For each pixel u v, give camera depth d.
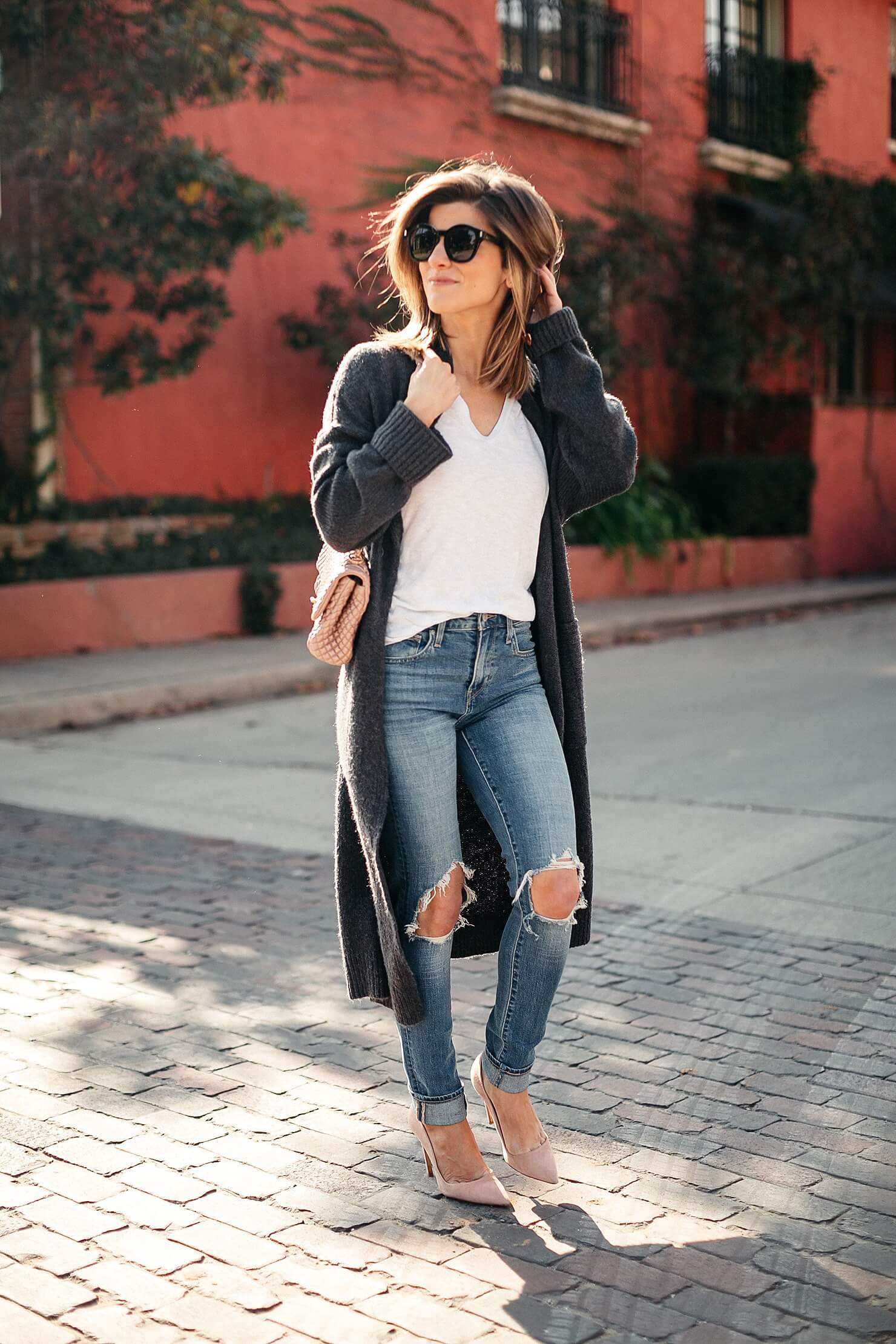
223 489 13.57
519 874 2.65
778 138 19.41
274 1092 3.32
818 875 5.19
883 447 19.59
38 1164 2.94
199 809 6.56
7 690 9.55
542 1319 2.35
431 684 2.62
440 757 2.64
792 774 7.00
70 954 4.39
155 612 11.86
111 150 10.56
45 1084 3.37
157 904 4.96
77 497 12.38
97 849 5.79
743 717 8.74
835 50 20.58
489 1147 3.05
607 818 6.19
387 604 2.62
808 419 18.36
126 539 12.41
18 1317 2.36
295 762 7.80
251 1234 2.64
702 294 17.38
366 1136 3.08
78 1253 2.57
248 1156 2.98
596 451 2.71
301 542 13.25
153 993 4.02
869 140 21.45
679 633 13.88
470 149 15.44
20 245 10.85
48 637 11.15
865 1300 2.41
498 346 2.66
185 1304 2.39
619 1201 2.77
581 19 16.83
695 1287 2.45
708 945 4.45
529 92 15.59
